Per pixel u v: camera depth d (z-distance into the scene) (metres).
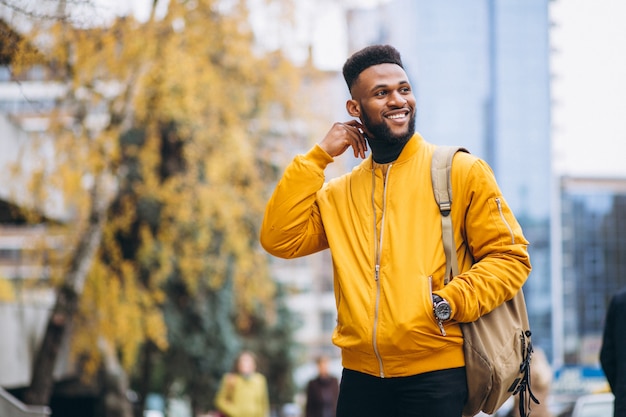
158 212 17.41
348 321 3.00
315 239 3.34
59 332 13.08
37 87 10.85
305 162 3.21
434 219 3.03
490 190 3.03
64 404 19.33
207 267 17.83
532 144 78.38
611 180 79.12
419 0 76.94
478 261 3.09
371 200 3.12
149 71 12.57
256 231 16.56
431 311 2.89
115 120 12.77
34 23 8.00
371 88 3.08
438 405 2.91
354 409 3.07
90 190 13.30
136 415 22.62
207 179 16.28
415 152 3.14
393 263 2.97
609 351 4.70
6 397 9.11
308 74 14.99
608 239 79.12
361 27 14.66
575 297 77.38
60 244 13.40
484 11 78.19
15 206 12.96
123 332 14.41
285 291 25.75
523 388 3.10
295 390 26.52
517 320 3.09
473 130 78.75
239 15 13.67
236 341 21.42
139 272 18.41
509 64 78.62
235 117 14.56
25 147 13.35
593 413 8.74
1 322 11.88
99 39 10.83
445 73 77.19
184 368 21.36
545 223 77.69
